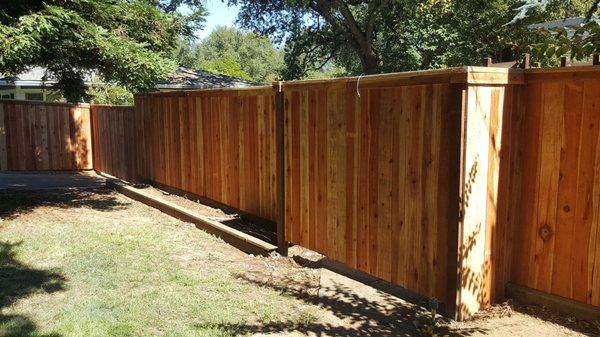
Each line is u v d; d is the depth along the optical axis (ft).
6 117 41.93
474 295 12.78
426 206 13.10
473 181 12.35
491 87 12.40
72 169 44.88
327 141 16.51
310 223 17.63
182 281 15.49
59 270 16.34
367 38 67.26
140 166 35.40
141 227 22.49
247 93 22.88
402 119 13.62
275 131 21.09
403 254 13.93
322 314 13.26
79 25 24.80
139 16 28.60
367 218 15.10
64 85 33.06
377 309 13.57
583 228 11.97
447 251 12.58
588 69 11.56
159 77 28.32
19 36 21.22
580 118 11.87
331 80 15.97
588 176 11.78
